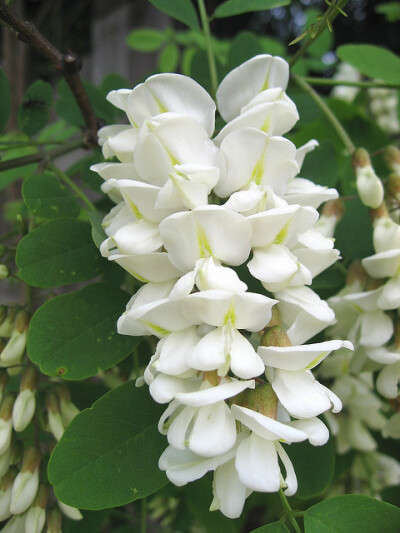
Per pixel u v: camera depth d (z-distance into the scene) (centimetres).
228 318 11
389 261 15
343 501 12
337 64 39
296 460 16
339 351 21
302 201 13
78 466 13
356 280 17
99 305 14
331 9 14
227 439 11
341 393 21
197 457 11
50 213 16
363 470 25
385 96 36
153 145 12
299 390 11
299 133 23
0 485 15
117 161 17
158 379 11
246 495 12
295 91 22
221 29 57
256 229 12
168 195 11
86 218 20
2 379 15
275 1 18
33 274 15
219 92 13
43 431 18
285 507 13
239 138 12
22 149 24
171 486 19
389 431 17
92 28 42
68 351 14
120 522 25
